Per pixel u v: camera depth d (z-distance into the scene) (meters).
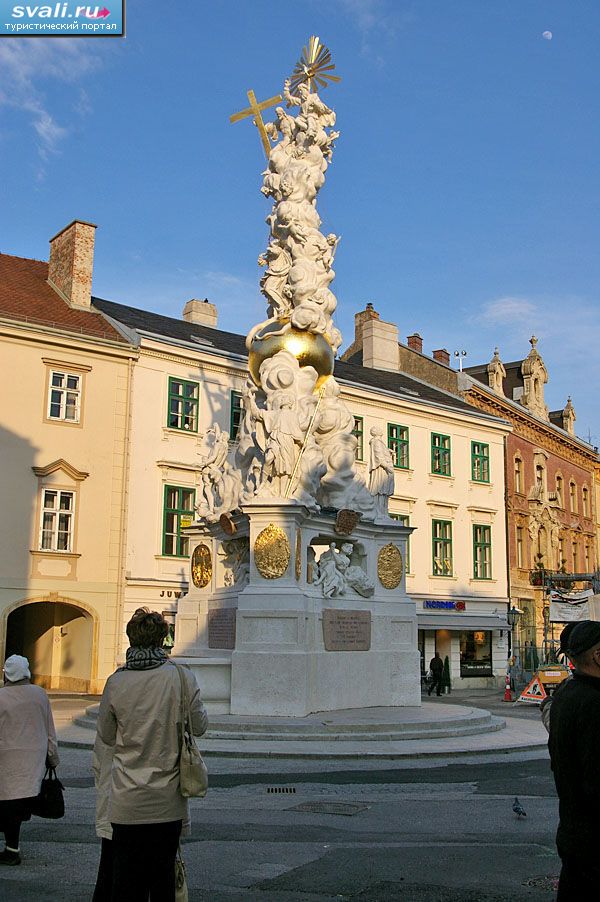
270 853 6.91
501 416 42.50
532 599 42.00
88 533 27.47
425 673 35.25
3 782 6.48
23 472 26.42
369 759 12.01
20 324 26.75
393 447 36.81
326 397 17.42
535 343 47.66
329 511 16.30
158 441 29.53
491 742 13.75
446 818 8.41
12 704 6.61
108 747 5.05
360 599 16.50
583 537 49.56
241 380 32.06
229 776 10.59
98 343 28.25
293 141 18.56
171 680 4.55
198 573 17.50
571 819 3.68
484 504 39.75
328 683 15.27
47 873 6.24
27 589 26.00
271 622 14.59
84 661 27.39
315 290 17.16
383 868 6.49
